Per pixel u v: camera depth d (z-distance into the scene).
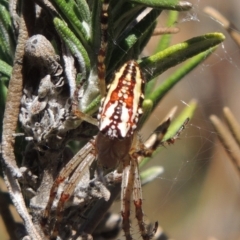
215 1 0.26
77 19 0.16
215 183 0.28
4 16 0.17
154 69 0.16
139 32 0.16
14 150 0.17
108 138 0.17
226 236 0.27
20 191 0.16
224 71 0.27
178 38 0.28
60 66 0.16
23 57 0.16
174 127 0.18
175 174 0.29
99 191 0.16
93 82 0.16
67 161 0.17
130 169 0.18
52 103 0.16
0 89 0.17
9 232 0.17
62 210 0.17
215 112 0.27
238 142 0.17
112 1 0.16
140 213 0.19
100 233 0.17
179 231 0.28
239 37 0.17
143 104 0.17
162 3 0.15
